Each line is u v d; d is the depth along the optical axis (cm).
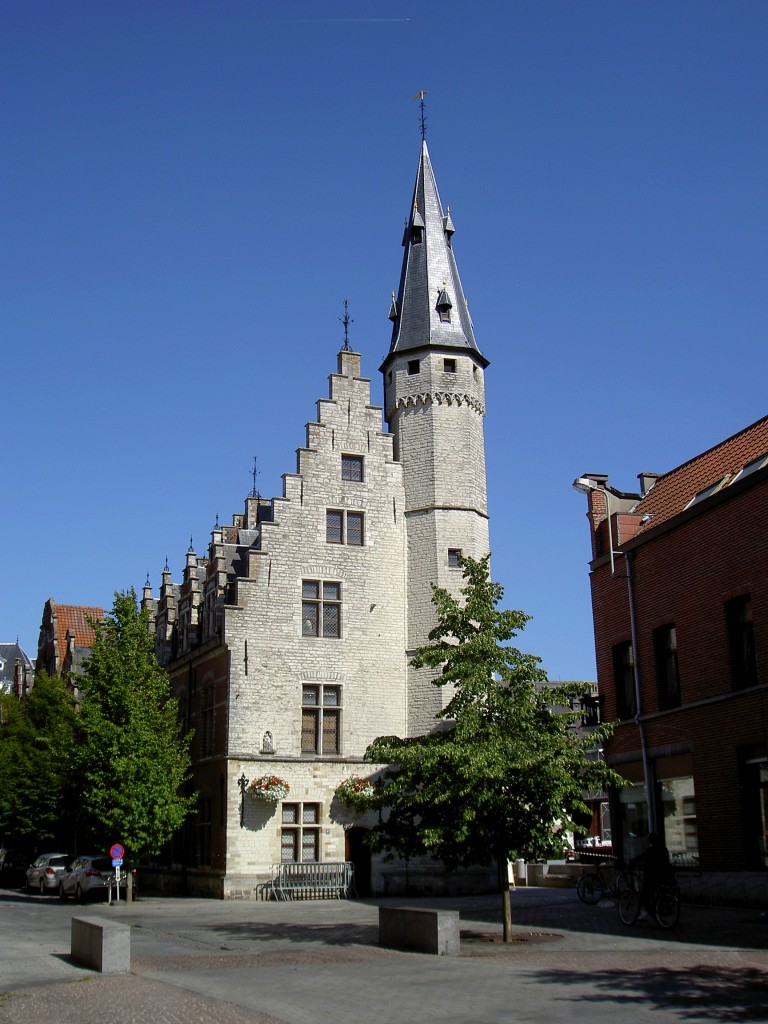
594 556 2962
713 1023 1081
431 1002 1253
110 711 3559
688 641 2481
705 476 2694
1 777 4669
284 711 3569
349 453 3869
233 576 3812
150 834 3378
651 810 2598
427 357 3966
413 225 4188
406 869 3491
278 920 2552
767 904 2130
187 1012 1223
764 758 2191
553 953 1662
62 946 2008
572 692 1958
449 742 1859
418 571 3812
